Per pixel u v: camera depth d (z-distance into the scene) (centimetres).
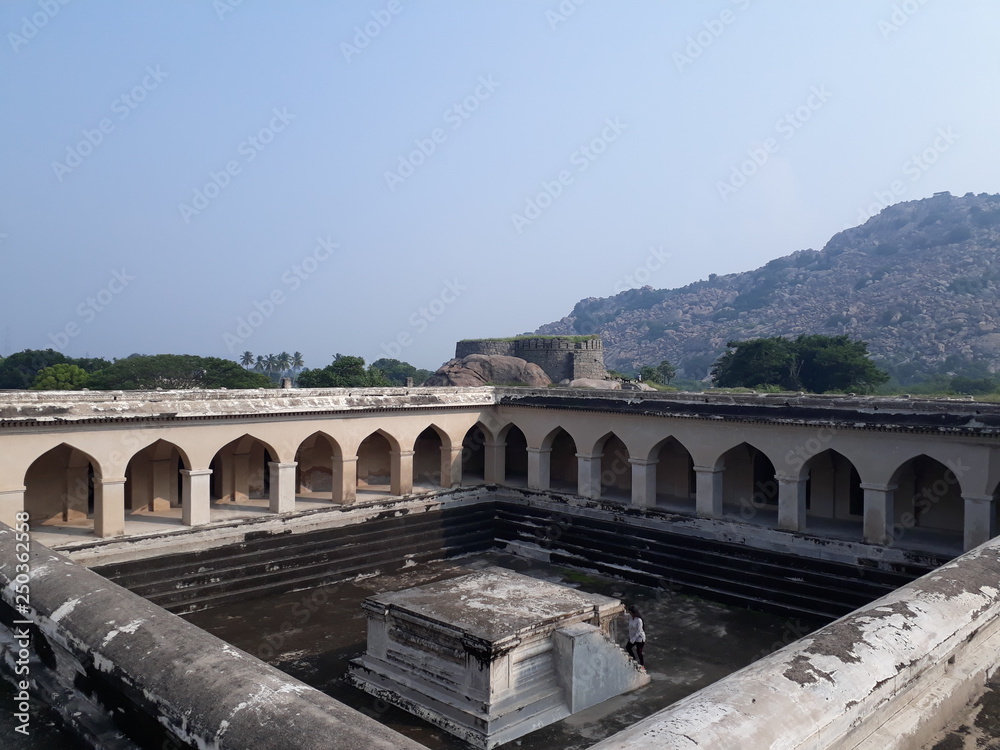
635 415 2094
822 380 5325
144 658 405
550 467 2658
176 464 2067
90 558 1612
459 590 1405
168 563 1730
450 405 2331
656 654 1488
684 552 1944
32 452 1561
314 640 1534
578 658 1239
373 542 2080
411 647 1282
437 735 1161
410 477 2273
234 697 348
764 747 275
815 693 316
